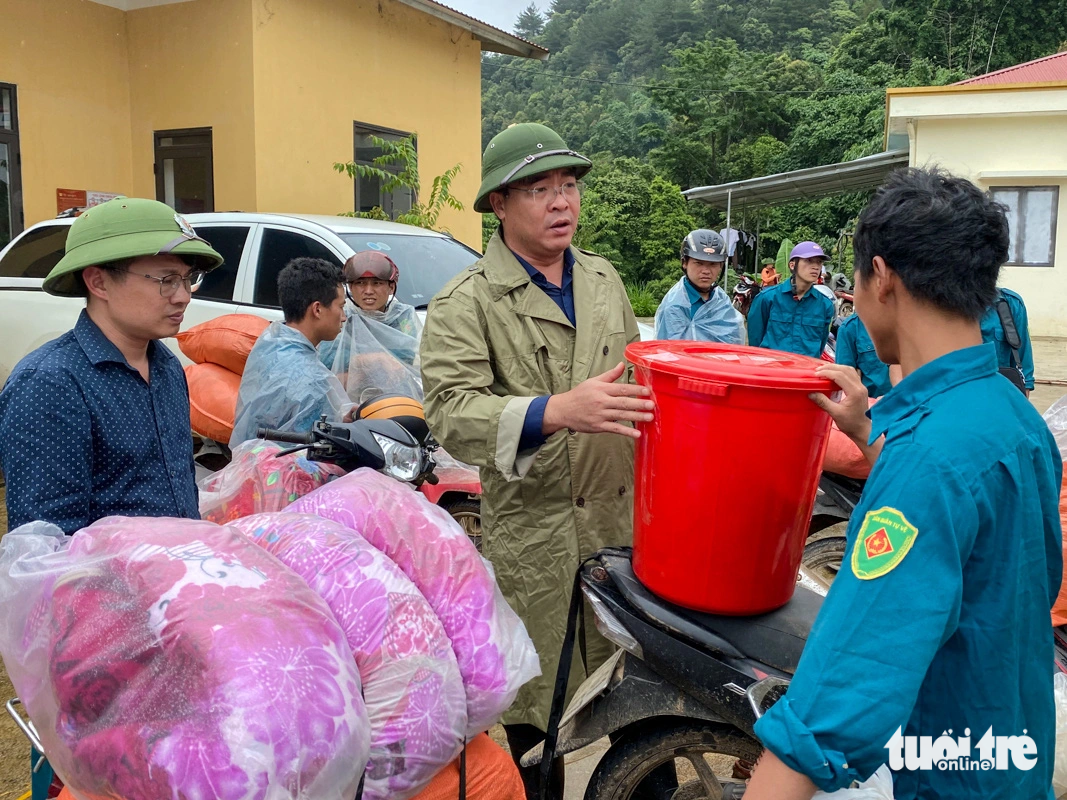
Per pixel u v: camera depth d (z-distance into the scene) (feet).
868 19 106.63
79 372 6.20
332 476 9.89
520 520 7.23
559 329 7.20
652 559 5.51
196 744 4.10
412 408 11.07
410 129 35.99
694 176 112.06
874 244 4.14
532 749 7.63
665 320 16.10
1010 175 46.62
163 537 4.91
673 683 5.96
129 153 31.07
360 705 4.58
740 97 110.83
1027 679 4.12
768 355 5.90
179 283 6.53
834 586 3.93
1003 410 4.03
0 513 16.87
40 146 28.17
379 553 5.40
